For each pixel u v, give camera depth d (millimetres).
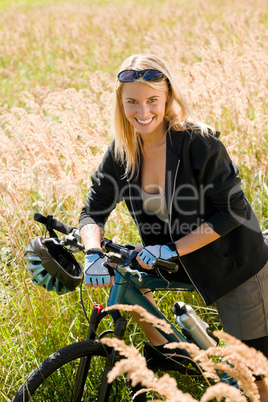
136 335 3711
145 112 2562
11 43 16141
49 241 2779
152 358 3086
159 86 2553
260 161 5723
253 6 17906
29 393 2598
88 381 3285
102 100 6277
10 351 3479
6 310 3889
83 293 3984
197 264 2732
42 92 8742
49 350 3582
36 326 3719
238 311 2828
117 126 2779
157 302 3824
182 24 16781
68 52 14633
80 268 2869
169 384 1789
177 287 2998
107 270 2547
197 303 3928
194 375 3123
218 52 7129
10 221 4180
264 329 2846
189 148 2570
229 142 5559
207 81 6188
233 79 6707
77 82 10758
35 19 21969
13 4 29922
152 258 2508
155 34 12742
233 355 1933
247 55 6988
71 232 2898
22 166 4516
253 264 2752
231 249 2738
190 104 5996
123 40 14516
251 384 1957
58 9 24578
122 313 3805
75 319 3611
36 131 4980
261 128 5398
